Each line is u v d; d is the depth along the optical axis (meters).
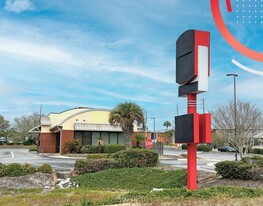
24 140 76.12
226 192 7.69
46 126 39.75
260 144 51.66
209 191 7.72
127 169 16.22
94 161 17.22
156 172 15.58
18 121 77.88
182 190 7.75
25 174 14.56
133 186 14.01
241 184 11.95
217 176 13.88
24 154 38.09
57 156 33.09
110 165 17.33
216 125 28.38
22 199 9.63
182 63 8.80
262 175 12.02
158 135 85.06
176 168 16.92
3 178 13.91
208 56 8.34
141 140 36.25
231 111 26.91
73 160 27.53
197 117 8.21
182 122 8.70
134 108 34.56
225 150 52.50
